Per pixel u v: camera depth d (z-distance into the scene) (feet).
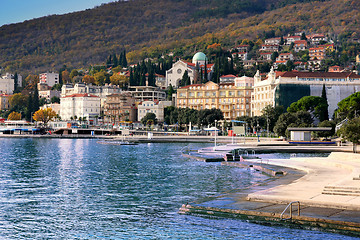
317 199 201.57
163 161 474.49
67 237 184.14
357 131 443.73
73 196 263.49
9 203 244.42
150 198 254.06
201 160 469.57
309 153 531.50
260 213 189.06
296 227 176.96
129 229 191.72
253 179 318.24
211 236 174.91
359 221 170.30
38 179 337.72
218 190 277.23
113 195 265.54
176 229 186.19
